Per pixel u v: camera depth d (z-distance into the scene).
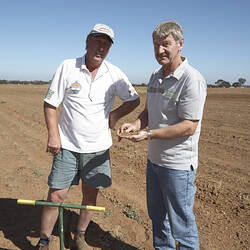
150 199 3.03
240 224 4.12
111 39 2.79
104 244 3.62
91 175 3.13
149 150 2.93
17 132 10.82
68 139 3.02
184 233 2.80
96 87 2.93
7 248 3.47
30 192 5.11
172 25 2.46
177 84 2.54
